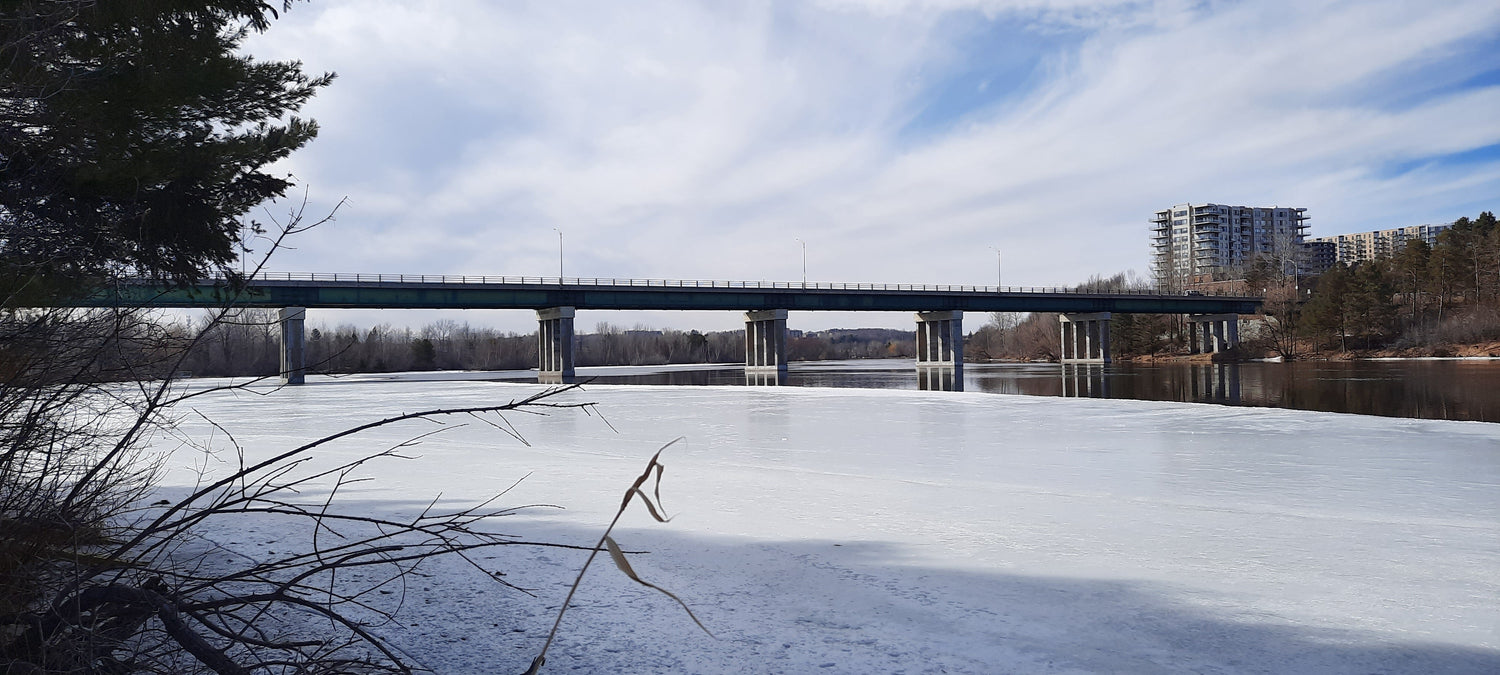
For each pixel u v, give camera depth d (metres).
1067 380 71.50
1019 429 22.69
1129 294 123.00
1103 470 14.88
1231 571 7.59
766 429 23.67
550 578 7.24
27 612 3.42
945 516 10.37
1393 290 126.69
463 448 19.50
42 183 6.96
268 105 9.00
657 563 7.86
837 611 6.36
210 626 3.55
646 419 27.69
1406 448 17.42
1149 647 5.58
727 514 10.52
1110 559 8.09
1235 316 130.62
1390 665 5.25
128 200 7.53
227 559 7.54
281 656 4.91
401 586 6.90
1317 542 8.90
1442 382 52.78
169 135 8.27
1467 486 12.80
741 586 7.06
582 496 11.94
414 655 5.25
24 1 5.37
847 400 37.22
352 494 12.12
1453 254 130.00
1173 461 15.95
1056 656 5.41
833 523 9.93
